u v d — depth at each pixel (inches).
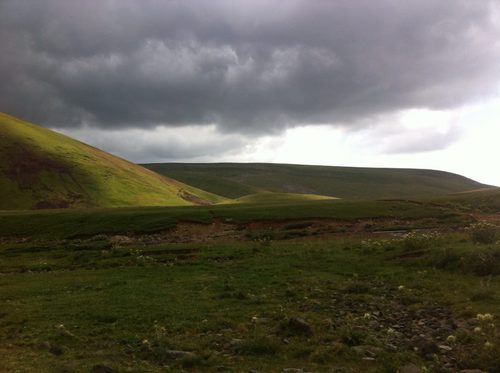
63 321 727.7
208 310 754.2
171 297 865.5
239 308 762.2
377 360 506.6
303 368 491.5
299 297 824.9
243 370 490.3
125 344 601.3
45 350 581.3
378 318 687.7
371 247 1337.4
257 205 3110.2
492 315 621.3
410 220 2450.8
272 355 539.2
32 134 7549.2
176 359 527.8
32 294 1003.3
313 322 658.8
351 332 587.8
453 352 517.0
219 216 2524.6
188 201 7677.2
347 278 1000.9
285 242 1781.5
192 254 1512.1
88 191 6437.0
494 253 936.3
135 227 2361.0
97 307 805.9
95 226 2428.6
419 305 735.7
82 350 582.2
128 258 1521.9
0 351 584.4
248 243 1753.2
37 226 2539.4
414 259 1099.3
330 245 1517.0
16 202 5802.2
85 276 1234.6
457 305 704.4
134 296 887.1
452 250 1035.3
